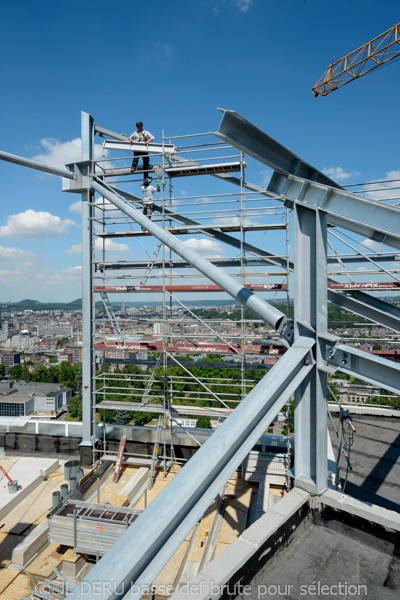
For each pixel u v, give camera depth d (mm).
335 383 9141
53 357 149625
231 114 2689
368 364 2594
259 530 2400
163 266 9594
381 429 7562
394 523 2545
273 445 9148
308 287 2969
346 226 3068
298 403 2967
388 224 2594
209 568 2092
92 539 6012
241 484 8305
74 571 5977
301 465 2980
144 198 10164
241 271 9297
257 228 9258
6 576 6000
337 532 2740
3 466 9211
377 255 8922
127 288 9656
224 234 9867
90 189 9781
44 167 8547
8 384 93438
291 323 3102
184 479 1735
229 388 36562
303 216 3053
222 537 6625
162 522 1548
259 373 38562
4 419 10484
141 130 9898
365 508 2680
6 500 7656
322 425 2883
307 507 2852
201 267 4133
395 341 8828
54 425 10195
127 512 6273
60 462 9789
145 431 9703
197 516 1746
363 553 2543
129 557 1426
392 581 2303
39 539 6508
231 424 2049
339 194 2807
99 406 9539
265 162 2973
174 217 10008
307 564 2434
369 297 6402
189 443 9484
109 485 8352
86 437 9594
